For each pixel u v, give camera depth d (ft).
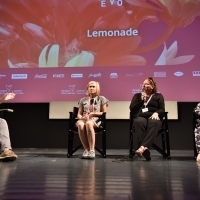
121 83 13.43
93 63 13.66
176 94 13.11
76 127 10.60
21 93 13.78
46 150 13.12
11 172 6.53
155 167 7.61
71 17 14.01
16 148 14.02
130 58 13.48
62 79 13.70
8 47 14.07
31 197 4.10
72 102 13.55
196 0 13.47
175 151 12.90
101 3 13.92
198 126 9.83
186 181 5.45
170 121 13.62
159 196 4.18
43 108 14.17
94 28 13.82
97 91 11.21
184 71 13.16
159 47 13.41
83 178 5.73
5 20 14.26
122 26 13.69
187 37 13.33
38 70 13.84
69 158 9.93
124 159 9.70
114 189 4.66
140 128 9.71
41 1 14.21
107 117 13.35
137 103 10.36
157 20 13.55
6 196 4.16
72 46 13.83
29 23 14.16
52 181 5.36
